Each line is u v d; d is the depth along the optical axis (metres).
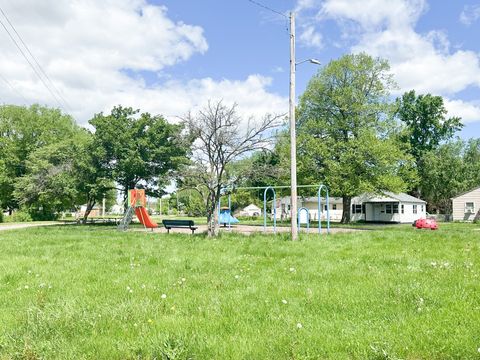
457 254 11.53
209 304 6.09
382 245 14.52
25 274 9.12
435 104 65.00
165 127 39.53
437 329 4.71
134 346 4.43
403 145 41.03
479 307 5.55
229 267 9.67
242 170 22.81
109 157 39.09
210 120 21.28
